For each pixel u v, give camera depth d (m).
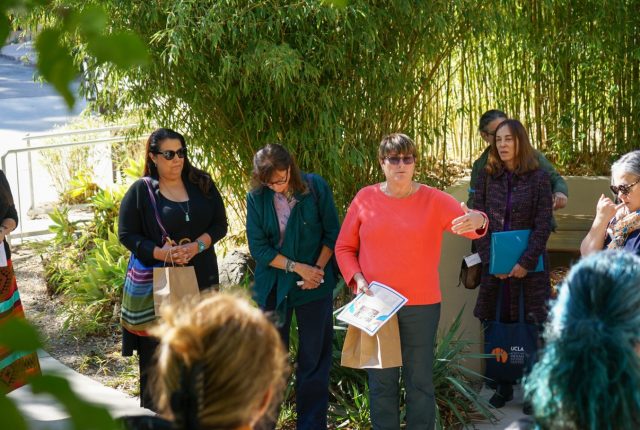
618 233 3.66
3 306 4.22
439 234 3.86
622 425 1.60
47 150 8.00
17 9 1.06
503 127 4.45
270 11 4.48
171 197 4.10
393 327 3.80
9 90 14.33
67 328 5.48
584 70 6.40
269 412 1.45
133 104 5.18
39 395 0.92
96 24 0.97
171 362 1.33
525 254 4.38
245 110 5.07
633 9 6.25
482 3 5.46
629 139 6.58
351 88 5.09
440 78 6.57
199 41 4.61
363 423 4.34
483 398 4.71
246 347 1.32
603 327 1.64
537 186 4.45
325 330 4.15
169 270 3.95
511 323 4.49
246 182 5.39
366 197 3.92
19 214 7.04
